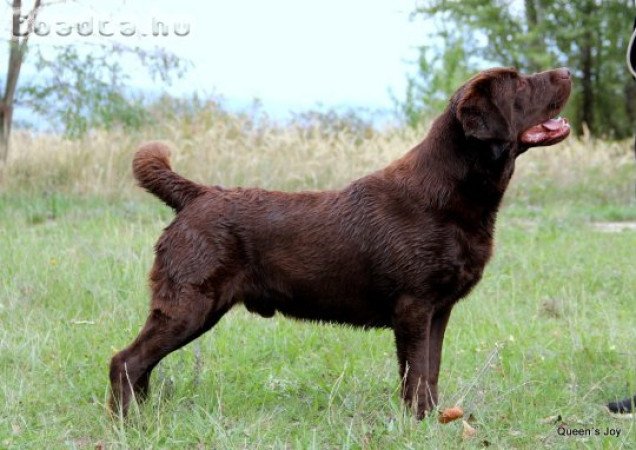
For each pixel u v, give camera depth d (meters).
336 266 6.52
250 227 6.54
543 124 6.75
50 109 17.98
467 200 6.40
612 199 21.34
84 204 16.39
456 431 6.17
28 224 14.98
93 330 8.60
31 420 6.47
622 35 39.16
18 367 7.47
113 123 18.67
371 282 6.52
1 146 17.75
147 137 18.59
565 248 13.83
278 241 6.56
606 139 40.59
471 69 37.66
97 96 17.84
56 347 7.96
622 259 13.06
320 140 19.56
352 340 8.55
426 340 6.50
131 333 8.51
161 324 6.38
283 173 18.34
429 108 30.70
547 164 22.16
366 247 6.47
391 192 6.55
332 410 6.57
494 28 37.69
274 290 6.64
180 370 7.38
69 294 9.78
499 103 6.31
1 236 12.98
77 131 18.06
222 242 6.46
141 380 6.62
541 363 8.02
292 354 8.28
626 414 6.71
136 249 11.98
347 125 22.12
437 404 6.65
